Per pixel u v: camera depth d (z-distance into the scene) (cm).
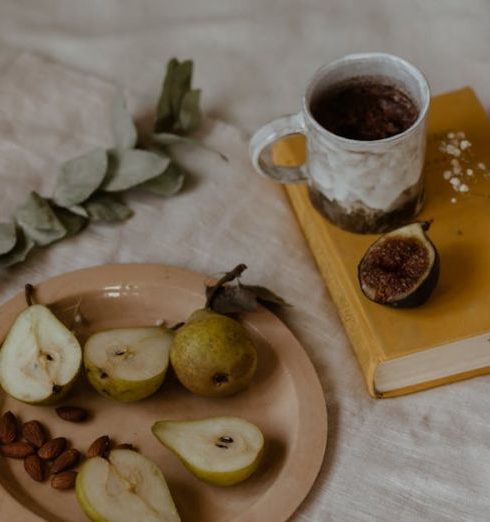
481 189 100
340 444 94
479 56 117
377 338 93
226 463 88
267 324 97
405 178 96
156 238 106
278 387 95
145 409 95
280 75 118
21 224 104
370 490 92
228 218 107
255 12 122
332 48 119
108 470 89
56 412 95
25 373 93
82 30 122
